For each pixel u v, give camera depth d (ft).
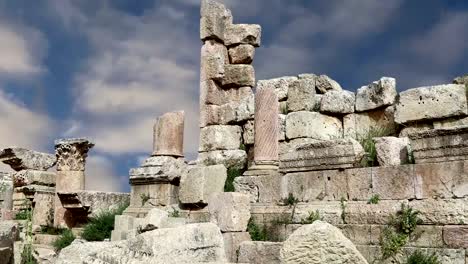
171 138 53.26
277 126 45.34
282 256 22.84
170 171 51.11
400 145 36.35
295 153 39.83
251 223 39.83
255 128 45.39
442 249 30.42
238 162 54.85
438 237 30.86
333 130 51.26
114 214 54.65
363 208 34.50
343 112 50.72
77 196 61.77
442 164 31.76
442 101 42.73
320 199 37.58
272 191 40.63
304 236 22.74
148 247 27.53
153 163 52.13
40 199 68.54
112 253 27.81
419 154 33.04
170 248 27.96
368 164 37.42
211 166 47.06
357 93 50.24
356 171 35.88
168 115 53.72
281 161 40.63
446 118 42.70
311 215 36.86
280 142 52.70
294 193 39.11
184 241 28.71
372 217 33.88
